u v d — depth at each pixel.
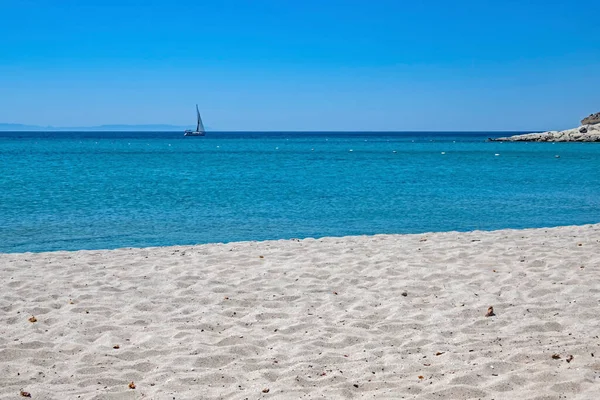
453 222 17.55
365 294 8.07
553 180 32.50
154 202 21.95
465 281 8.75
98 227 16.22
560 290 8.14
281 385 5.02
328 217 18.47
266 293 8.17
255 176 35.09
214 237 14.86
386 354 5.84
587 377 4.95
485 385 4.92
